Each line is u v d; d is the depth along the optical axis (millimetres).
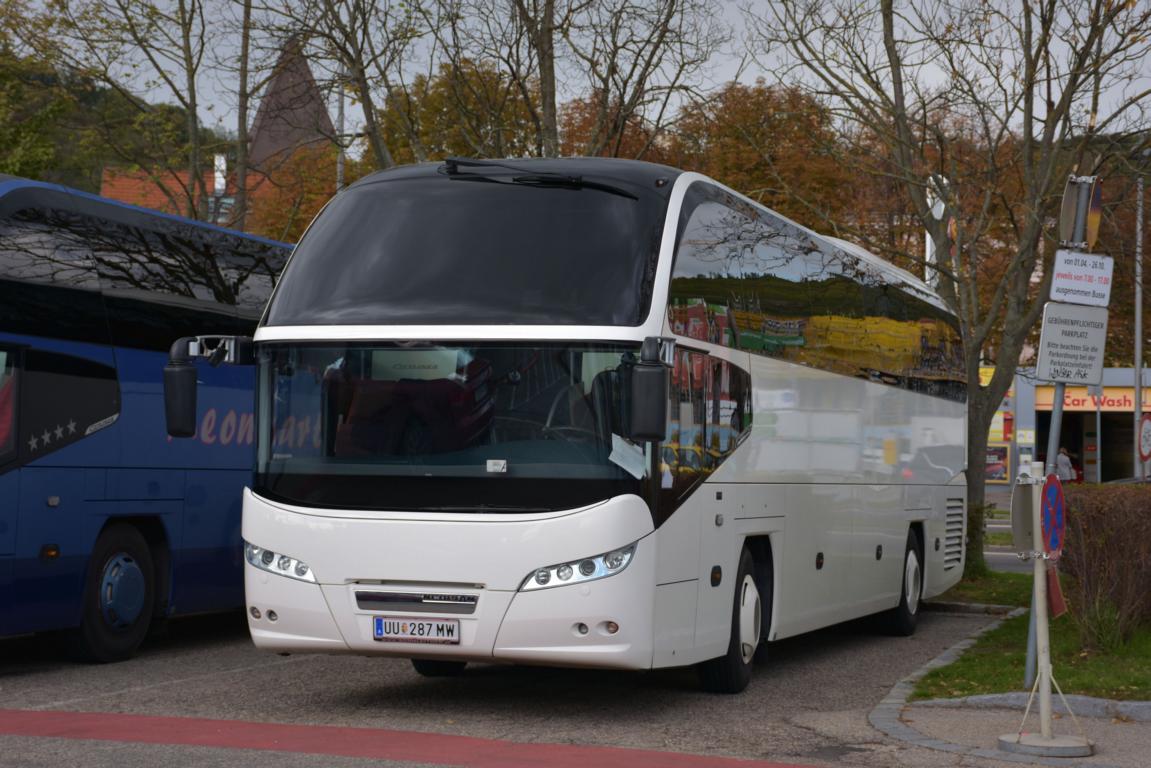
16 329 12117
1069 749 8844
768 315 12805
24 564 12156
